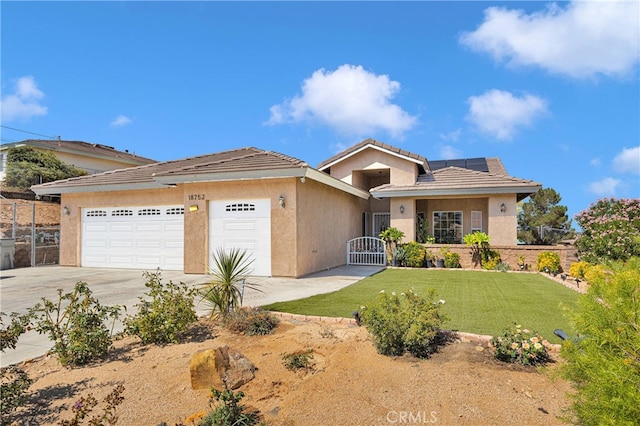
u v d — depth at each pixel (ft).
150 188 49.93
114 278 42.11
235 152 56.24
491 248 51.03
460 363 14.97
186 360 16.06
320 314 23.36
